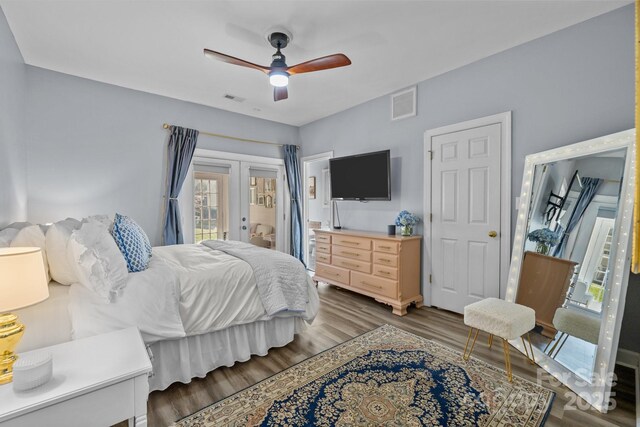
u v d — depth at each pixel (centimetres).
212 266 228
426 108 348
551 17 234
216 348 217
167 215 387
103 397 114
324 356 238
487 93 297
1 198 216
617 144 194
